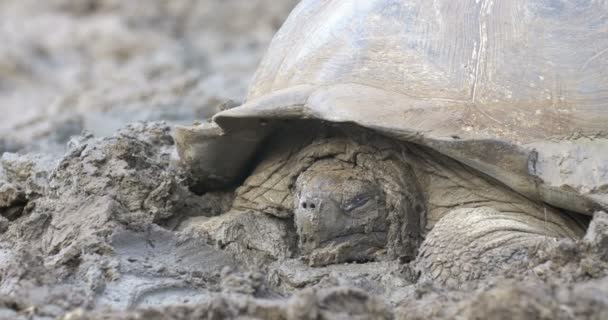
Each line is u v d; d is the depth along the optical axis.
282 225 13.34
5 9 42.53
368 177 12.60
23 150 20.88
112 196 13.23
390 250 12.49
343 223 12.48
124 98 26.38
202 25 38.97
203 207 14.15
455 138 11.62
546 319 9.56
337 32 12.95
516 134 11.84
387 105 11.96
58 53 37.25
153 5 41.56
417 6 12.80
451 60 12.28
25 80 34.72
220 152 13.57
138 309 10.48
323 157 12.93
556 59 12.10
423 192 12.60
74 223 12.68
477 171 12.25
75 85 31.66
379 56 12.52
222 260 12.52
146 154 14.74
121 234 12.36
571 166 11.60
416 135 11.71
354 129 12.59
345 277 11.80
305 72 12.85
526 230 11.71
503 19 12.41
